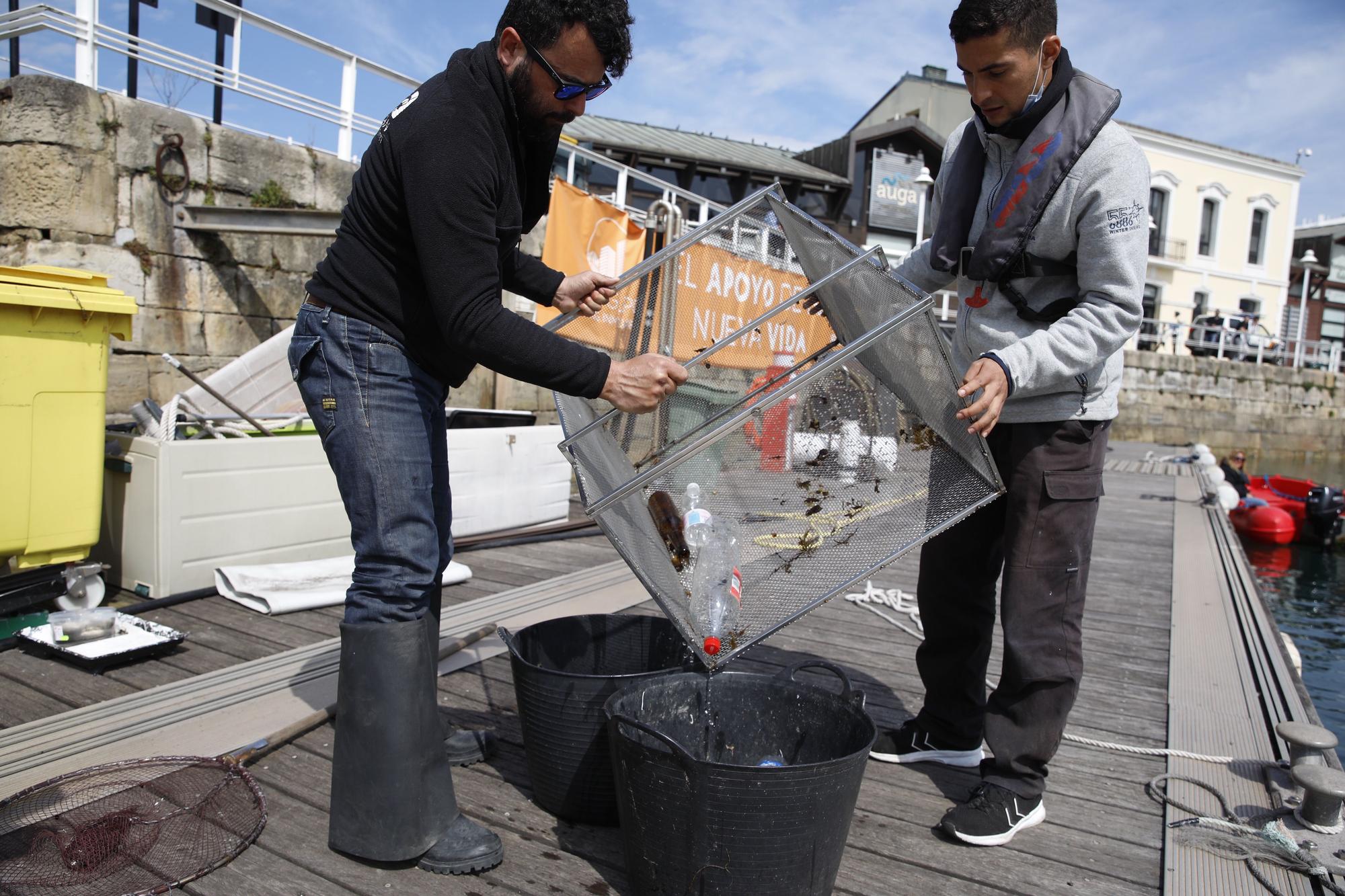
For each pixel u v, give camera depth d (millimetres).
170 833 1896
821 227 1975
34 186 5359
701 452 1944
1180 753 2506
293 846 1889
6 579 3109
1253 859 1945
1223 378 23484
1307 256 31766
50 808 1965
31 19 5438
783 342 2271
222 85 6383
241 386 4727
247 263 6496
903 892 1820
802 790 1552
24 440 3059
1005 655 2057
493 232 1644
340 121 7328
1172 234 26641
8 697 2627
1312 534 12523
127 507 3701
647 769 1607
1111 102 1892
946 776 2385
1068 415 1980
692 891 1608
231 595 3664
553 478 5535
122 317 3291
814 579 1971
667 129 21266
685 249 2195
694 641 1913
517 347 1608
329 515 4172
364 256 1727
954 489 1979
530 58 1636
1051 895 1826
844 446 1954
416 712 1811
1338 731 5977
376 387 1750
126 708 2508
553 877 1822
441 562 2021
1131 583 4898
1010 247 1975
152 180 5883
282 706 2566
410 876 1808
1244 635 3832
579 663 2336
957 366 2197
